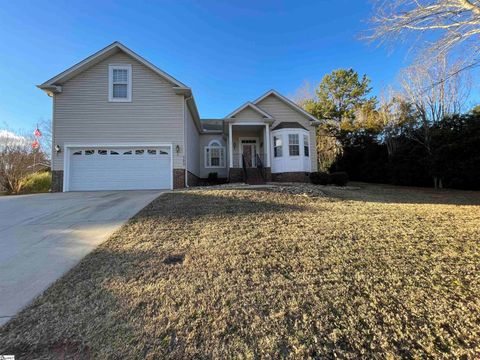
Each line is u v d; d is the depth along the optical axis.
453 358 2.27
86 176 12.66
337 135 23.52
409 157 16.56
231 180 15.37
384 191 13.34
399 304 2.94
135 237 5.22
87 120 12.82
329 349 2.35
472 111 14.41
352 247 4.43
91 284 3.46
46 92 12.95
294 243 4.65
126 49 12.89
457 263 3.84
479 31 6.97
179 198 8.93
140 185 12.85
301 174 15.53
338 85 26.62
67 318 2.79
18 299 3.17
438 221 5.93
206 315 2.80
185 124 13.51
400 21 7.46
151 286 3.37
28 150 19.23
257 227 5.62
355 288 3.24
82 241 5.18
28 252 4.67
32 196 10.74
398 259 3.98
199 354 2.30
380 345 2.40
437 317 2.74
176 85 13.17
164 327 2.63
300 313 2.81
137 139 12.98
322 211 7.12
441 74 12.59
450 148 14.53
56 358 2.27
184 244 4.77
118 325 2.67
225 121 15.77
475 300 3.00
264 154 16.42
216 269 3.78
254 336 2.50
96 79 13.02
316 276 3.53
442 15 7.08
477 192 12.88
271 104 17.05
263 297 3.09
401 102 17.28
